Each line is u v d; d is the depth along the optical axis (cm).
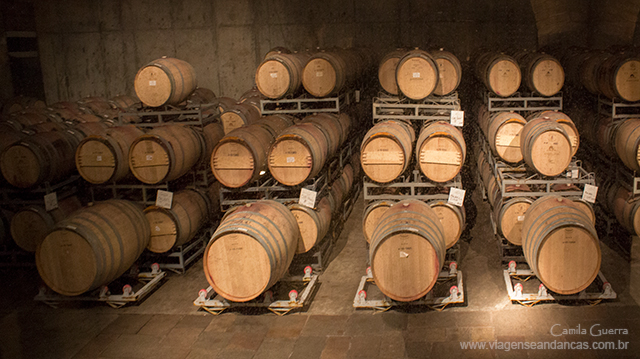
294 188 733
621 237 819
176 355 563
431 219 618
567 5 1214
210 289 681
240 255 598
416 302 624
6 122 938
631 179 773
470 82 1308
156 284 752
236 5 1398
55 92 1473
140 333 615
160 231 749
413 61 805
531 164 702
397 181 776
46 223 775
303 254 761
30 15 1393
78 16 1438
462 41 1318
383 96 909
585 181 702
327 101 876
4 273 819
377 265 593
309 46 1392
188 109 891
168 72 814
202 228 859
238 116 1051
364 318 623
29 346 595
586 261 588
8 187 816
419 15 1328
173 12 1421
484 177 941
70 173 838
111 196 832
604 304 622
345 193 927
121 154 746
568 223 582
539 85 899
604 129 851
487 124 924
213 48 1430
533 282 694
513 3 1269
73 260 641
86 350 581
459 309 630
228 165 716
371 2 1345
